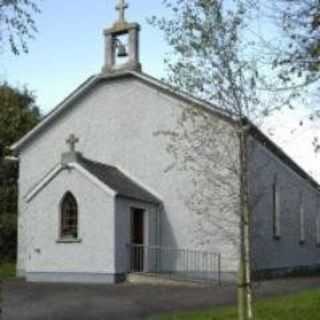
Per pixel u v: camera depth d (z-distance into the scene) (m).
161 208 29.72
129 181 30.09
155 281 26.67
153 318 17.44
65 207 28.44
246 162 13.88
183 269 28.89
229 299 21.25
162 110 30.31
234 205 14.73
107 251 27.03
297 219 37.09
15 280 29.08
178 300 21.08
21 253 32.34
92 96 32.12
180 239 29.12
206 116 13.89
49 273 28.17
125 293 23.03
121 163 30.95
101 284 26.42
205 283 26.28
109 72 31.47
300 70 11.98
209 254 28.28
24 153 33.38
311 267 39.16
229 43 13.27
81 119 32.28
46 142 32.94
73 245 27.81
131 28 31.44
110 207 27.23
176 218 29.31
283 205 34.69
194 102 13.82
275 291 23.62
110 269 26.84
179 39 13.44
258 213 30.48
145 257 28.52
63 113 32.72
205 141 14.29
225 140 14.16
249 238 14.01
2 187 17.22
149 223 29.11
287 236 35.25
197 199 23.86
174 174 29.58
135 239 28.70
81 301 20.95
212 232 25.06
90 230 27.53
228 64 13.29
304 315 17.20
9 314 18.45
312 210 40.06
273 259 32.88
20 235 32.59
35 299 21.53
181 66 13.55
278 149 16.17
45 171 32.75
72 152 28.45
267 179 32.38
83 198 27.84
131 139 30.91
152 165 30.20
